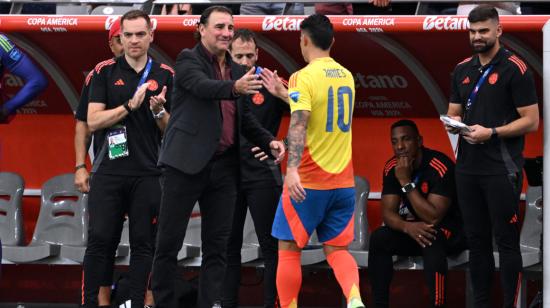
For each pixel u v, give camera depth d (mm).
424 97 31047
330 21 25312
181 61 22609
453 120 24609
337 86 23422
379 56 30016
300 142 22875
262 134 23875
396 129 27734
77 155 26062
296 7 30172
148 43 24859
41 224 31250
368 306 31297
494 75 25156
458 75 25891
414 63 29453
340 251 23688
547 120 25250
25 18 28188
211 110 22703
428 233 26891
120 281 28594
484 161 25109
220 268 23609
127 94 24719
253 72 22078
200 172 22828
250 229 30438
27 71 27016
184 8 30328
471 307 29812
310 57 23844
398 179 27703
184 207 22953
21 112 33312
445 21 26531
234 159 23594
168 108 25047
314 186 23328
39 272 33031
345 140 23688
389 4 28375
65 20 28078
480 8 24906
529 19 26000
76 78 31828
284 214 23594
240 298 32031
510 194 24984
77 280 32875
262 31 27594
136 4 30062
